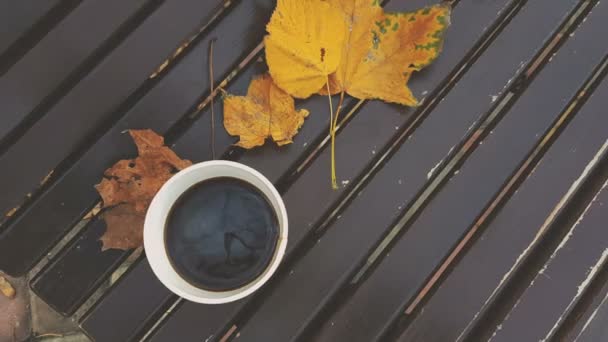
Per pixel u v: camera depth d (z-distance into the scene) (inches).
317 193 18.3
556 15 19.0
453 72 18.7
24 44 18.1
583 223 18.7
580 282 18.4
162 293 17.9
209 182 17.1
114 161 18.1
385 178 18.4
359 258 18.2
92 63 18.4
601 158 18.9
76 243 18.0
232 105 17.9
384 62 17.6
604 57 19.0
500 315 18.5
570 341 18.5
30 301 23.1
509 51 18.9
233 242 16.9
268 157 18.3
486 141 18.8
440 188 18.7
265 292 18.4
